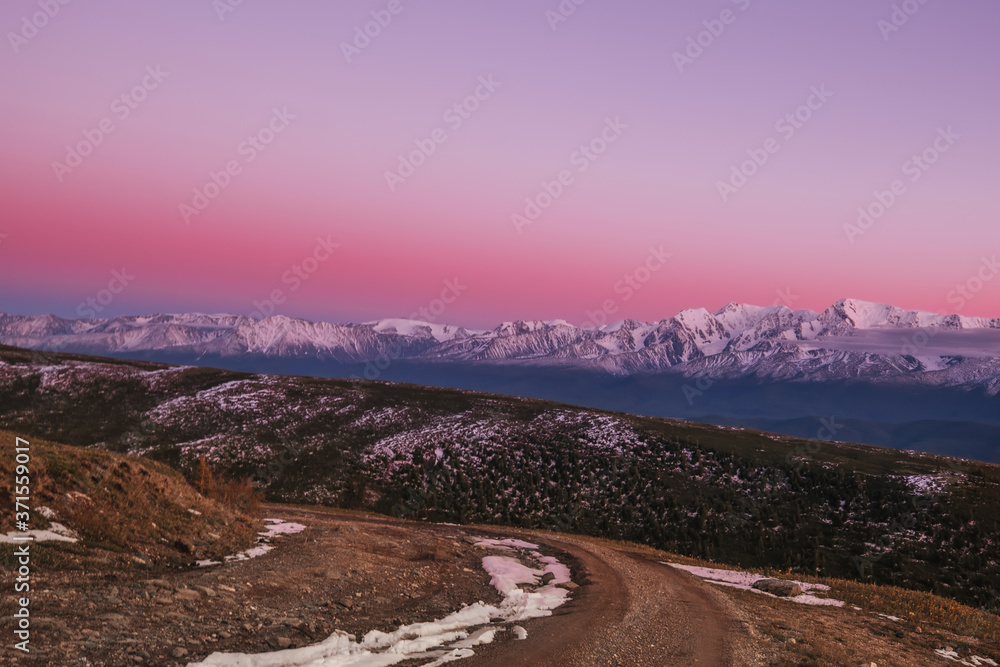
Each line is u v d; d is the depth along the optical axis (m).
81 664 9.14
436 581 20.72
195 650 10.76
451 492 79.69
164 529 19.98
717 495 78.56
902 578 57.72
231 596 14.52
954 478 81.12
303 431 99.75
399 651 12.36
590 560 29.81
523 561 28.25
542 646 13.71
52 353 131.12
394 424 105.75
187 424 99.94
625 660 13.24
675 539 67.56
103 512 18.48
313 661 11.00
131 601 12.63
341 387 123.50
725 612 19.56
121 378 118.19
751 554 64.50
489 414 111.50
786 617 19.66
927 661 16.14
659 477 83.19
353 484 80.50
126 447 89.69
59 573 13.55
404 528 37.97
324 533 27.75
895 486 78.38
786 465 86.25
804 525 70.38
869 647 16.66
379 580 19.12
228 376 126.75
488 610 17.11
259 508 34.59
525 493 80.00
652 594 21.78
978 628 21.06
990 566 59.50
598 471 86.38
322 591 16.56
